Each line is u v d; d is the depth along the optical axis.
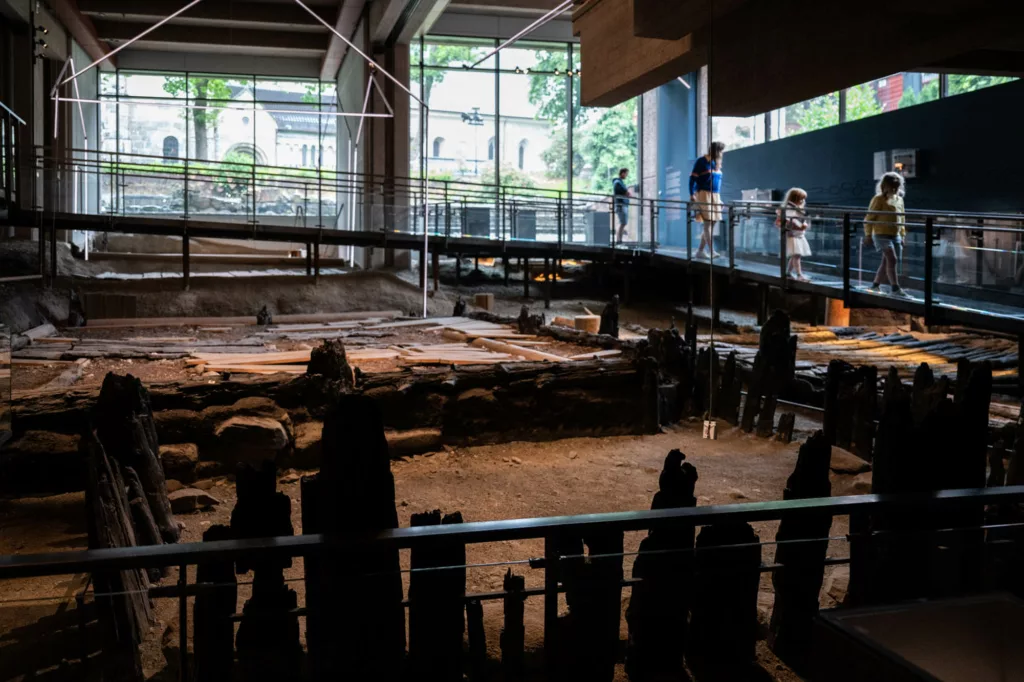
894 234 11.41
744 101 8.90
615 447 7.43
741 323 16.64
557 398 7.61
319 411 6.76
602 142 24.03
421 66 22.34
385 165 21.50
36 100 19.38
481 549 4.79
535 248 18.55
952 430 4.00
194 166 24.58
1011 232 9.87
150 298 16.12
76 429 6.02
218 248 21.72
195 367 8.15
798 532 3.26
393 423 7.03
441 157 23.19
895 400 4.14
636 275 20.44
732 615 3.21
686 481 3.28
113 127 24.30
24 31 18.55
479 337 10.54
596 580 2.88
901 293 11.45
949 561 2.57
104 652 3.09
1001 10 6.49
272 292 17.19
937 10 6.74
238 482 3.15
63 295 15.41
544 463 6.89
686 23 9.19
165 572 4.38
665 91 23.30
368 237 17.98
